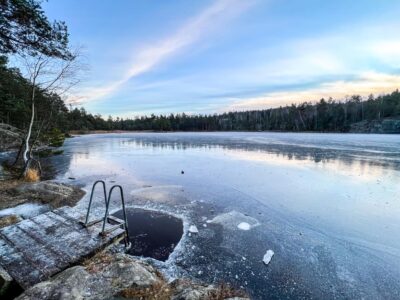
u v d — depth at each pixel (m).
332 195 7.39
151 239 4.48
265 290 3.18
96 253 3.18
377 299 3.08
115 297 2.36
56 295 2.14
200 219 5.50
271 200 6.91
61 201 6.33
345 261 3.90
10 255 2.98
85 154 17.64
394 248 4.31
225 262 3.79
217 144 25.28
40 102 11.32
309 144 23.75
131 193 7.50
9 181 7.94
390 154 16.02
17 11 5.32
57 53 6.97
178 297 2.47
